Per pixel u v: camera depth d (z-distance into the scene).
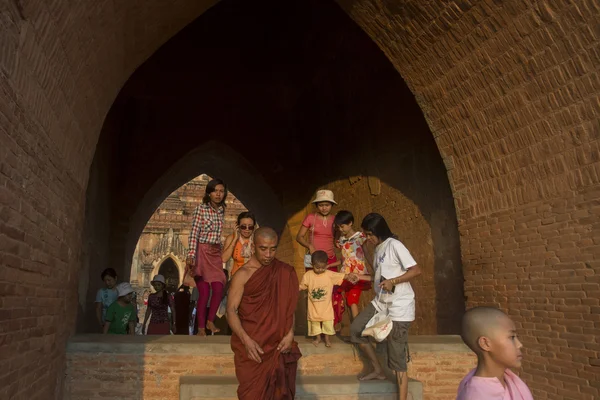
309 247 5.89
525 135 6.14
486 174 6.91
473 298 7.06
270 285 3.48
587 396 5.20
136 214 13.70
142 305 29.55
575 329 5.41
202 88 14.39
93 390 4.98
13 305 3.11
